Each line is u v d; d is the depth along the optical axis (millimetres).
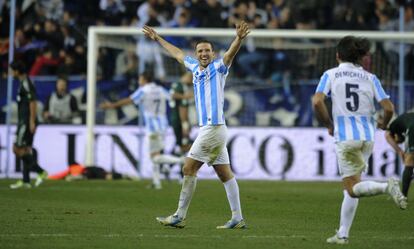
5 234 26250
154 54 65562
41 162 60656
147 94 52156
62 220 30781
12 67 49250
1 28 67812
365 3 70125
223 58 28031
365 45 24656
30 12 68500
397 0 63812
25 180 49688
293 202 41281
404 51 65125
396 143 41469
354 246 24219
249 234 27156
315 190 50156
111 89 64062
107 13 70688
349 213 24328
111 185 53062
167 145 61094
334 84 24391
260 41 66000
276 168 60969
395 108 63844
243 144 61094
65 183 54375
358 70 24609
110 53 65625
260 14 70625
